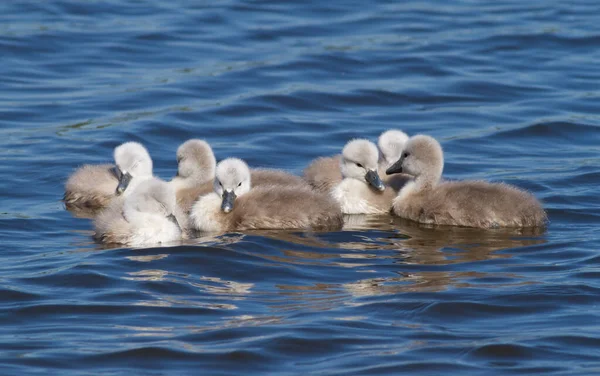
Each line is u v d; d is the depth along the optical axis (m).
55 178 18.78
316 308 12.46
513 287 13.11
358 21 28.92
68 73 24.81
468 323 12.15
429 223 16.47
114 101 22.95
